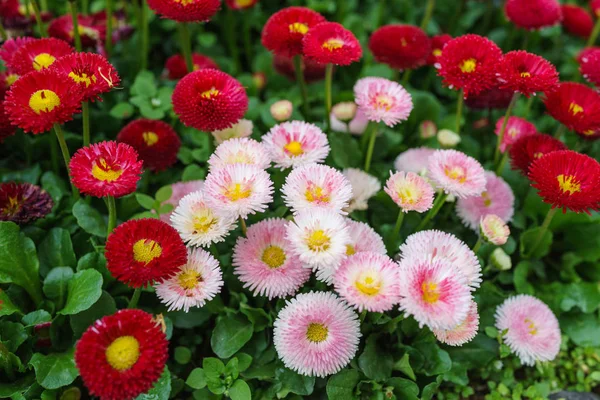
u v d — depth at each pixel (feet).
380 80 1.90
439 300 1.56
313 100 2.29
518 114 2.32
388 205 1.97
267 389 1.74
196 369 1.73
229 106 1.77
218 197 1.62
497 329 1.84
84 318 1.70
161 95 2.11
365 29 2.56
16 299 1.78
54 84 1.63
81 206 1.80
